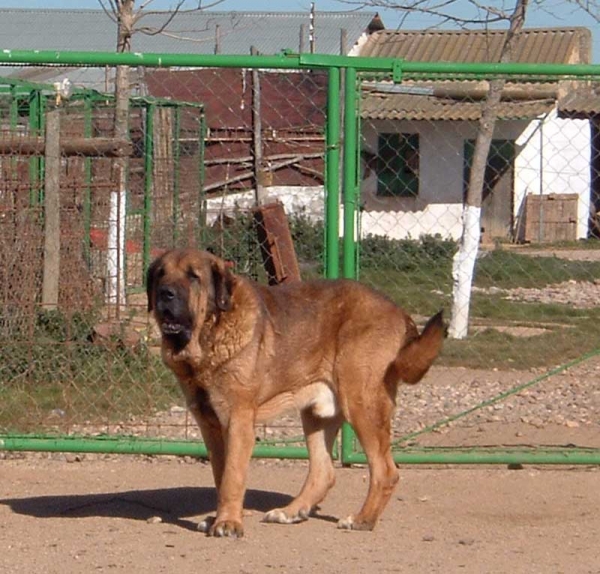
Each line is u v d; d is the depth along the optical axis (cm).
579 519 694
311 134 2152
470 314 1600
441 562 588
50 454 858
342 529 659
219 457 660
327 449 697
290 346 650
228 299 619
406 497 746
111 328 995
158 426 874
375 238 2030
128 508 712
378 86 1003
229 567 574
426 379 1178
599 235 2944
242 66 779
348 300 668
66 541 627
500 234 2961
